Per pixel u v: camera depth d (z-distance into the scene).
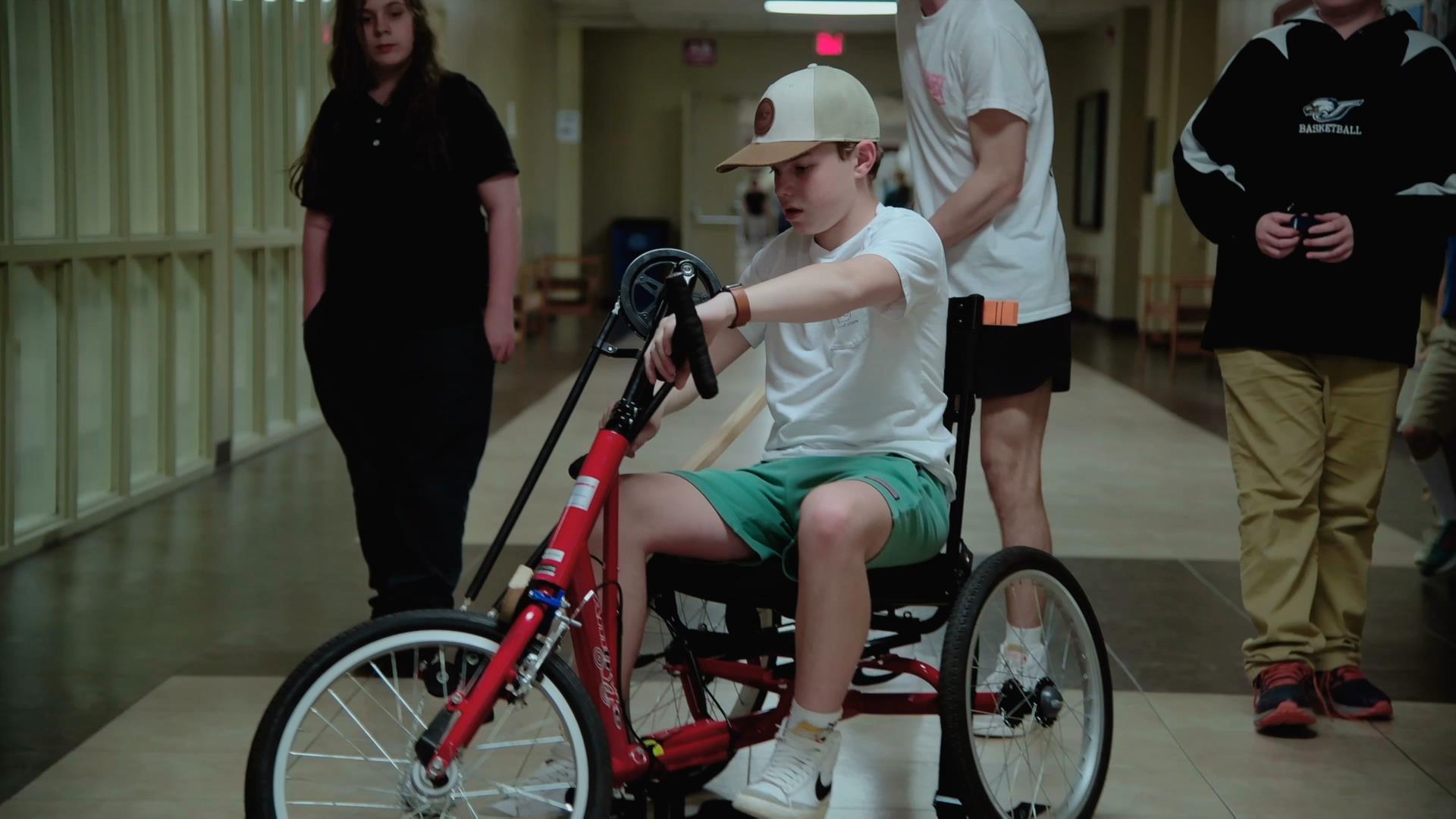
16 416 4.51
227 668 3.35
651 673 3.17
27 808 2.48
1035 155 2.92
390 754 2.70
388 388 3.17
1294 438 2.98
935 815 2.50
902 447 2.23
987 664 3.06
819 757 2.03
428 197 3.13
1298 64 2.94
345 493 5.65
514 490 5.73
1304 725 2.94
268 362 6.82
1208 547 4.83
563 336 13.00
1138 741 2.90
